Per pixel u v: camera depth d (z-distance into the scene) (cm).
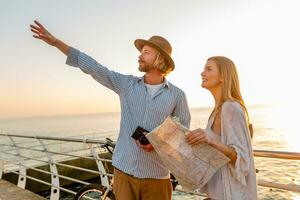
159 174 244
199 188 182
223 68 184
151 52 243
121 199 248
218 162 172
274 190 1459
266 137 4659
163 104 242
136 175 240
